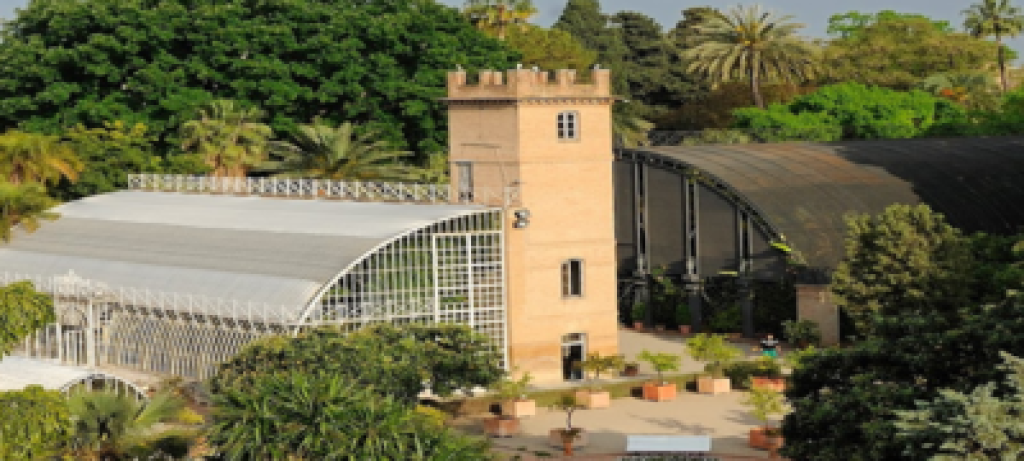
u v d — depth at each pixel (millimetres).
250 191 99625
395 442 45688
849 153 102625
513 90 78625
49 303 44094
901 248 75500
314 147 114938
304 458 45562
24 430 41656
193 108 119812
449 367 65312
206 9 123875
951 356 50031
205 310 74750
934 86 163375
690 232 95938
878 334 54281
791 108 149750
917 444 42531
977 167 102812
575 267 81000
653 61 182375
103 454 52719
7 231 95250
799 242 89938
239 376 61938
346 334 65688
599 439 68188
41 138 110938
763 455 64000
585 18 183500
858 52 170625
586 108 80750
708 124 160625
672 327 97312
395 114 122562
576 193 80625
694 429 69500
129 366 79875
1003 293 72500
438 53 121938
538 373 79500
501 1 166875
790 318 90562
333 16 123625
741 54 163000
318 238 78000
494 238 78188
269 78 120688
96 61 120875
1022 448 40500
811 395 54281
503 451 65938
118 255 86438
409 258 75312
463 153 81938
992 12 183500
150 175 110688
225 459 46719
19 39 127625
